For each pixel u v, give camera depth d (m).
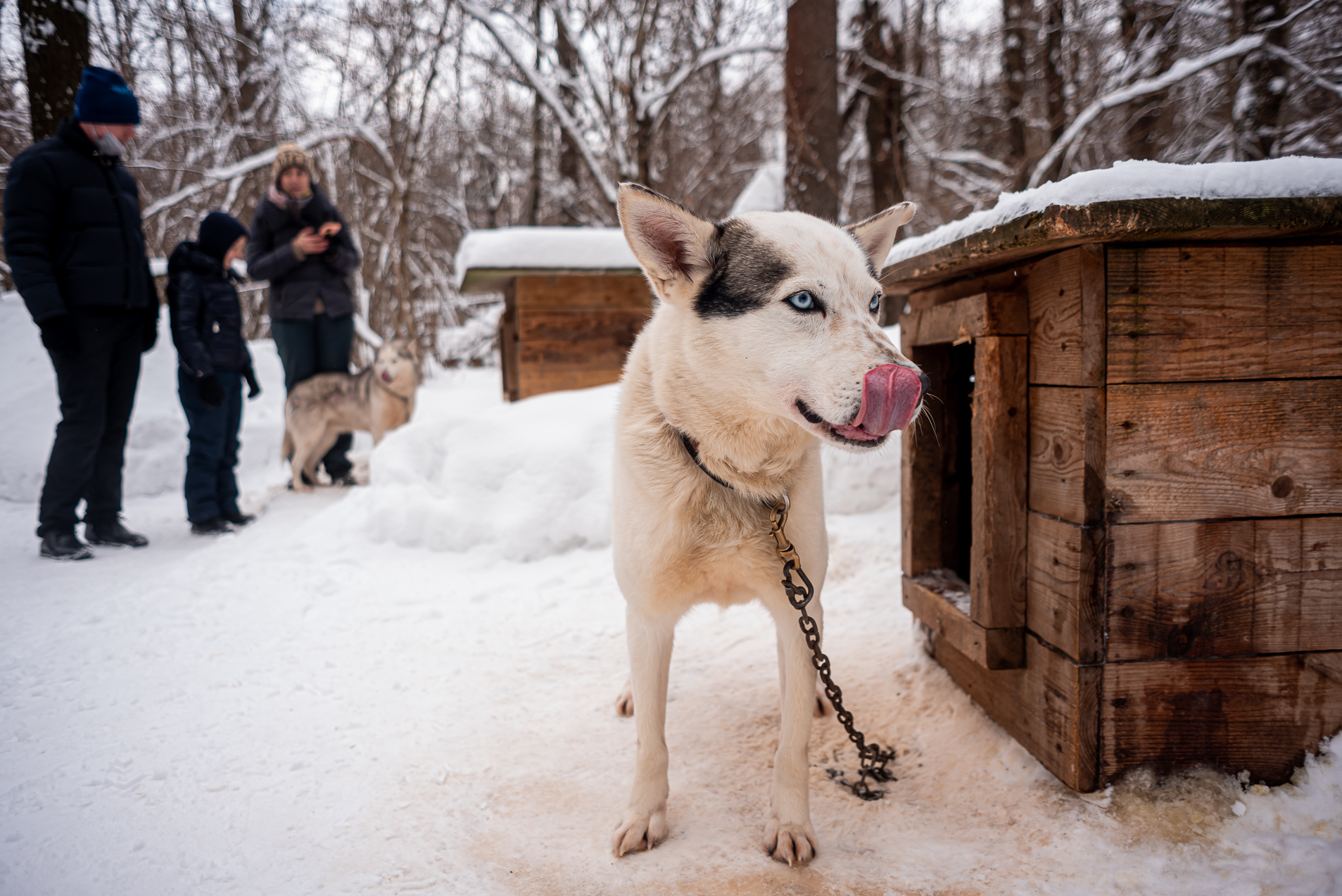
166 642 2.90
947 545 2.54
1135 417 1.62
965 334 2.01
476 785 1.93
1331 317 1.63
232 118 11.77
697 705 2.40
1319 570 1.68
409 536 4.09
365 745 2.13
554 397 4.78
